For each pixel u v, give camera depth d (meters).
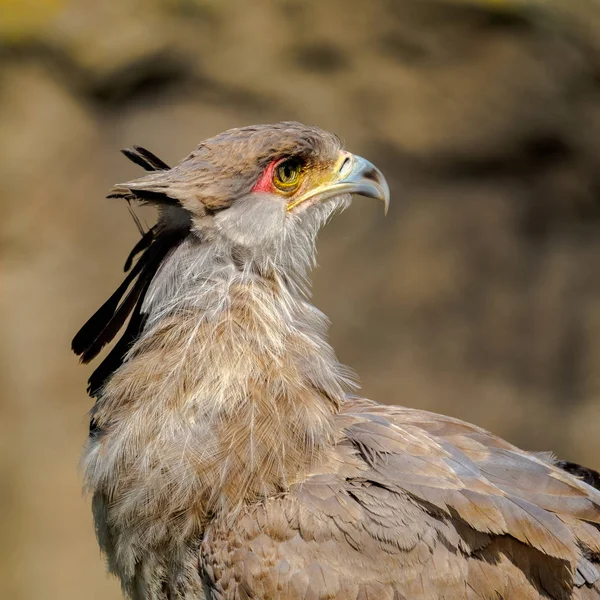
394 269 13.00
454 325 13.11
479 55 12.75
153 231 5.87
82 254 13.01
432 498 5.21
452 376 13.07
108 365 5.85
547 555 5.19
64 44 12.77
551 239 13.16
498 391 13.08
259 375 5.34
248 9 12.88
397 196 13.01
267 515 5.11
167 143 12.94
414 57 12.81
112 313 5.85
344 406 5.95
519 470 5.62
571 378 13.12
